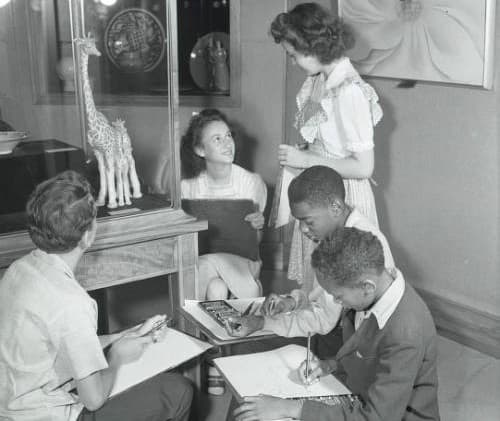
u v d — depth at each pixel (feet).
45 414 6.39
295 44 8.68
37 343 6.25
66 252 6.51
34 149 8.14
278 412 6.14
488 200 10.98
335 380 6.93
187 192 10.89
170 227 8.41
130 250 8.27
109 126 8.34
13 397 6.35
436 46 10.94
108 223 8.17
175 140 8.59
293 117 13.76
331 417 6.06
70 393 6.66
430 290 12.19
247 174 11.16
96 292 10.12
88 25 8.22
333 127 8.98
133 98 8.45
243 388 6.75
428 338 6.06
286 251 14.53
